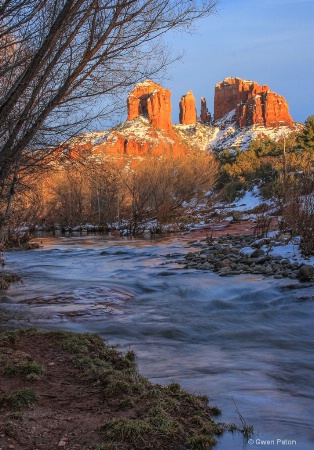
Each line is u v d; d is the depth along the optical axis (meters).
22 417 3.73
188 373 5.24
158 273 13.04
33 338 5.87
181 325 7.58
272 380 4.99
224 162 66.12
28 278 12.52
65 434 3.50
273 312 8.47
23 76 6.00
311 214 13.73
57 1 6.11
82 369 4.91
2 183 6.82
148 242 22.95
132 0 6.33
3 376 4.59
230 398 4.48
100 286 10.87
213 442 3.52
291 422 3.94
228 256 14.64
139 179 32.38
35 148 7.07
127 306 9.11
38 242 24.95
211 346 6.43
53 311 8.35
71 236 30.00
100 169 7.83
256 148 60.16
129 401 4.05
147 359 5.80
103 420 3.74
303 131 51.97
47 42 5.91
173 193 33.84
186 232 27.19
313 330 7.27
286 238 15.43
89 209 36.38
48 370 4.84
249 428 3.78
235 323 7.77
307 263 12.16
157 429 3.61
